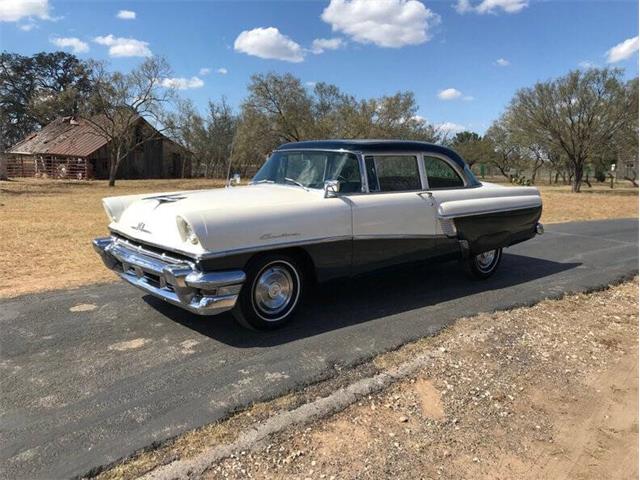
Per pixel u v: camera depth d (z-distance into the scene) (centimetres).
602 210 1809
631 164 4256
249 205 446
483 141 6406
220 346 436
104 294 574
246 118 4109
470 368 412
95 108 3819
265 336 459
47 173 4778
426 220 565
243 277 421
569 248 938
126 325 480
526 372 412
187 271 409
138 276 471
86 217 1405
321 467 285
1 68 6706
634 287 676
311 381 377
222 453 292
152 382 371
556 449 317
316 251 477
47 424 316
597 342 481
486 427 334
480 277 670
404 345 447
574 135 3528
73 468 276
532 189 716
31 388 360
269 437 308
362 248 511
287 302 475
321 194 504
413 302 567
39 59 6719
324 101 4406
